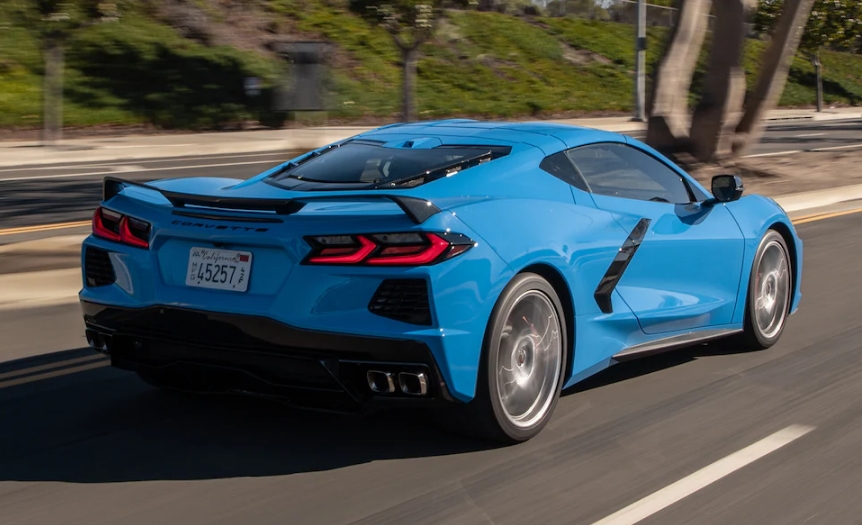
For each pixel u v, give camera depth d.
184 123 28.31
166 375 4.53
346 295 3.89
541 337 4.39
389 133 5.34
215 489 3.91
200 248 4.18
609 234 4.77
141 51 30.27
